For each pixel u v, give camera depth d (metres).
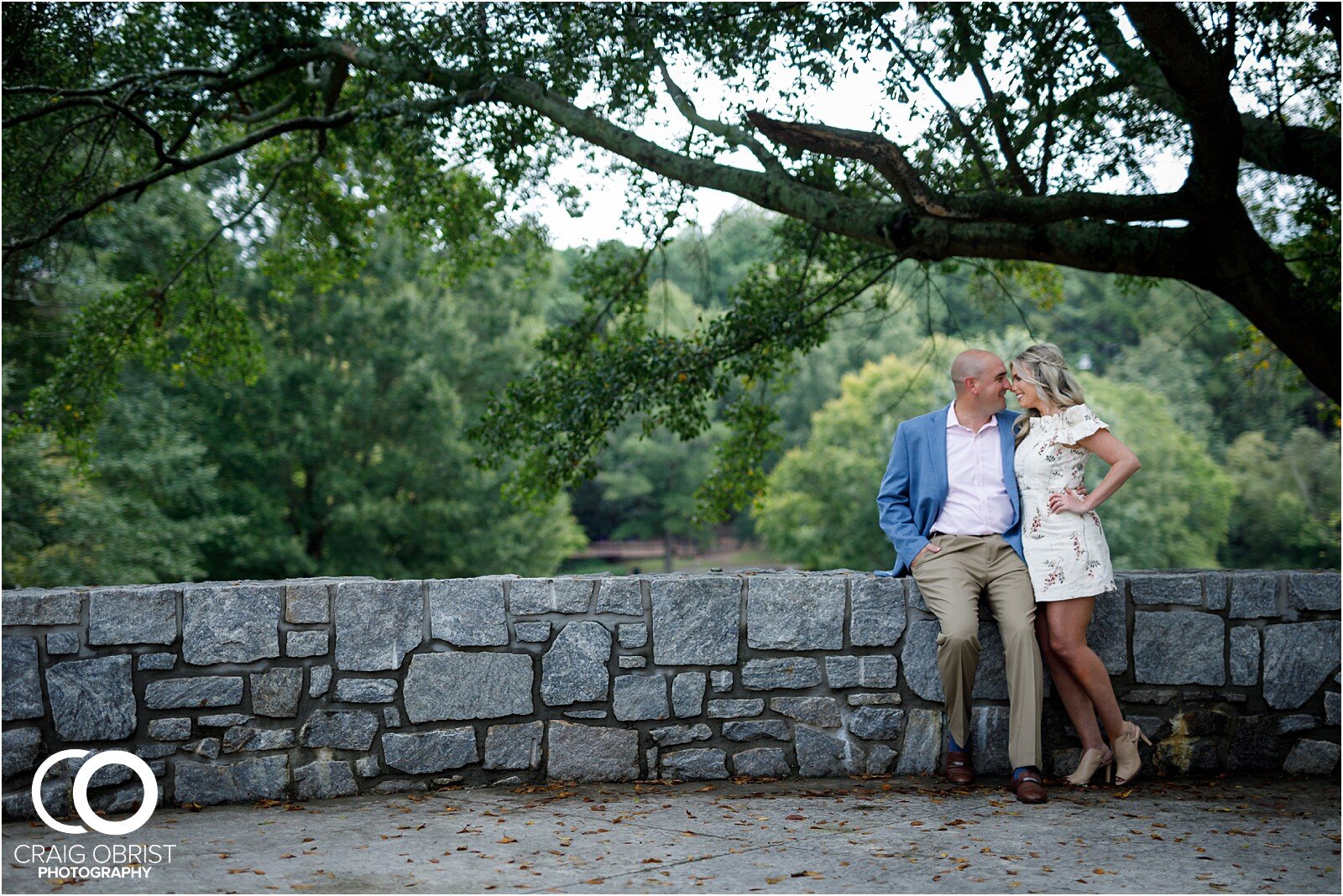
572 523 28.56
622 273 10.30
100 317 11.05
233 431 24.88
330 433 24.80
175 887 2.69
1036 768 3.72
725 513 10.67
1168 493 28.23
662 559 57.12
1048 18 5.75
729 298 9.60
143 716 3.62
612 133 7.21
